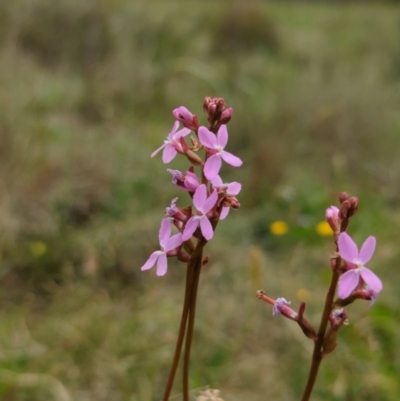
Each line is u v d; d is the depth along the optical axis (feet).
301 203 3.48
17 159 3.29
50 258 2.80
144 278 2.78
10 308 2.56
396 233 3.19
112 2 6.71
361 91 5.11
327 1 13.53
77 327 2.37
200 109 4.76
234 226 3.24
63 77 5.18
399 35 7.96
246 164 3.90
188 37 6.85
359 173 4.01
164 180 3.50
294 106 4.63
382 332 2.39
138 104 4.82
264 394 2.14
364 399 2.12
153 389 2.10
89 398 2.09
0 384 2.05
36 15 5.85
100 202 3.22
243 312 2.53
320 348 1.24
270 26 7.53
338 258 1.20
